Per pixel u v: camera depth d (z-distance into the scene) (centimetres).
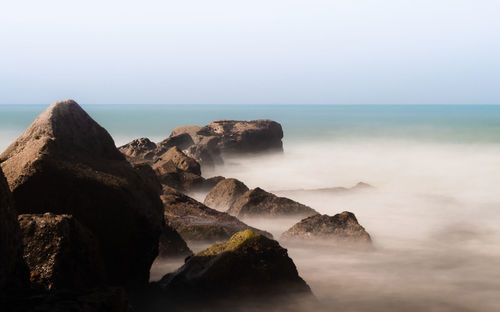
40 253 709
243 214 1798
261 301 931
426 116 18225
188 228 1405
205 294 910
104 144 1058
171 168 2333
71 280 725
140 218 920
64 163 891
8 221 536
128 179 961
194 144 3841
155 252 980
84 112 1065
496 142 6881
